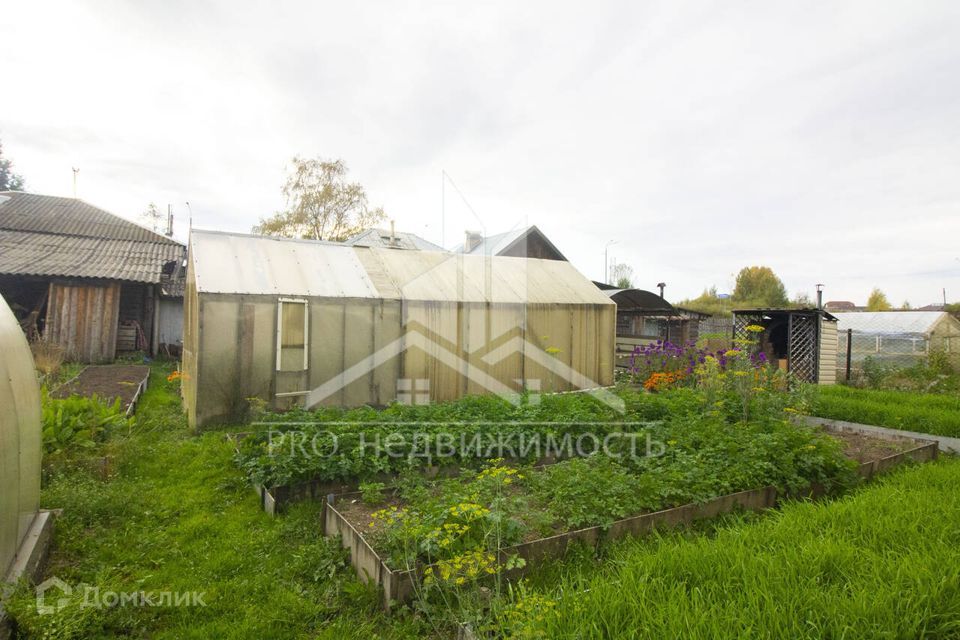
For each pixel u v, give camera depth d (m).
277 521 5.00
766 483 5.30
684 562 3.50
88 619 3.22
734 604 2.93
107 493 5.14
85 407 6.92
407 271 11.23
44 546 4.11
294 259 10.34
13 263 15.29
